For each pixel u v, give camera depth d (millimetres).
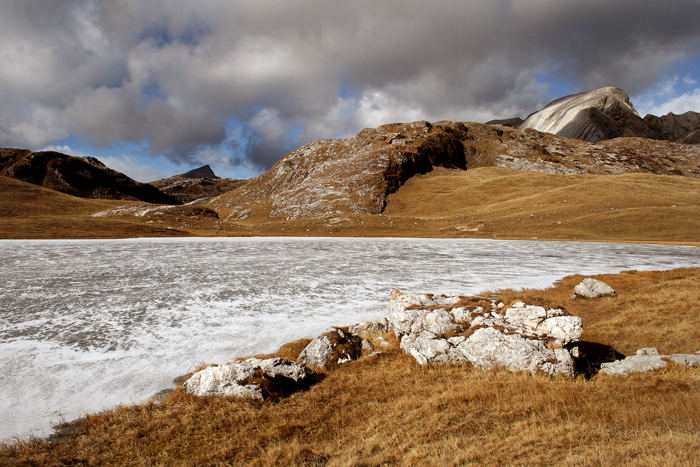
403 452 7852
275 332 17562
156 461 7988
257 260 44562
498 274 34625
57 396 11172
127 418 9742
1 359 13961
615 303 21859
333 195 157625
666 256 49562
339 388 11898
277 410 10352
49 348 15141
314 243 73125
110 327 17984
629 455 6570
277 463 7695
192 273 34188
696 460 6020
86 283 28812
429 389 11320
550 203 113938
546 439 7684
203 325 18531
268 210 167750
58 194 149625
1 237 70250
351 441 8602
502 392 10453
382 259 46594
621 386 10312
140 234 87188
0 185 137250
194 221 122938
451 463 7047
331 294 25812
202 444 8602
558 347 12578
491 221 106750
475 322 14445
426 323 15297
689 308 18828
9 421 9734
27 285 27672
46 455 8141
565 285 28469
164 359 14180
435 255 51438
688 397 8812
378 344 15867
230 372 11508
